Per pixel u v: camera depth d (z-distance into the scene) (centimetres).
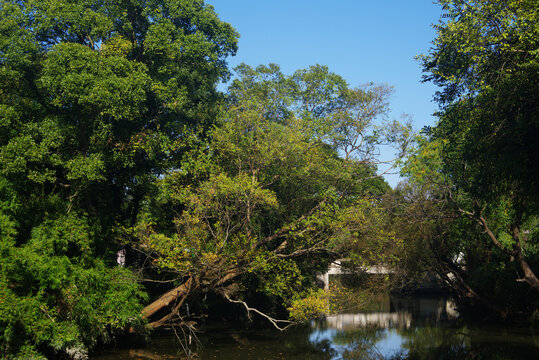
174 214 2412
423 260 3081
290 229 2212
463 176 1928
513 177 1587
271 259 2145
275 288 2203
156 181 2292
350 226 2188
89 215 2153
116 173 2344
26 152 1800
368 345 2208
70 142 2017
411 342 2294
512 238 2467
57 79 1866
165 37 2191
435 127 1969
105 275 1852
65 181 2164
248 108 2205
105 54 2106
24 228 1825
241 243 2003
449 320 3141
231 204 2039
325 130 2239
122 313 1791
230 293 2297
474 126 1591
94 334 1736
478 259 3238
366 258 2480
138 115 2089
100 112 1967
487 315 3009
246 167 2248
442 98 1859
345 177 2278
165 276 2442
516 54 1484
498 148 1490
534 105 1445
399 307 4109
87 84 1873
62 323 1583
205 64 2381
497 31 1539
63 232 1839
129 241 2091
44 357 1494
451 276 4166
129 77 1988
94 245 2048
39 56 2133
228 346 2148
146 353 1931
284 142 2098
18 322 1475
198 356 1902
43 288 1585
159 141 2223
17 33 1964
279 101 2462
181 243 1866
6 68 1938
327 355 1953
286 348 2112
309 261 2559
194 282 2056
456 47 1630
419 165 2206
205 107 2430
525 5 1430
